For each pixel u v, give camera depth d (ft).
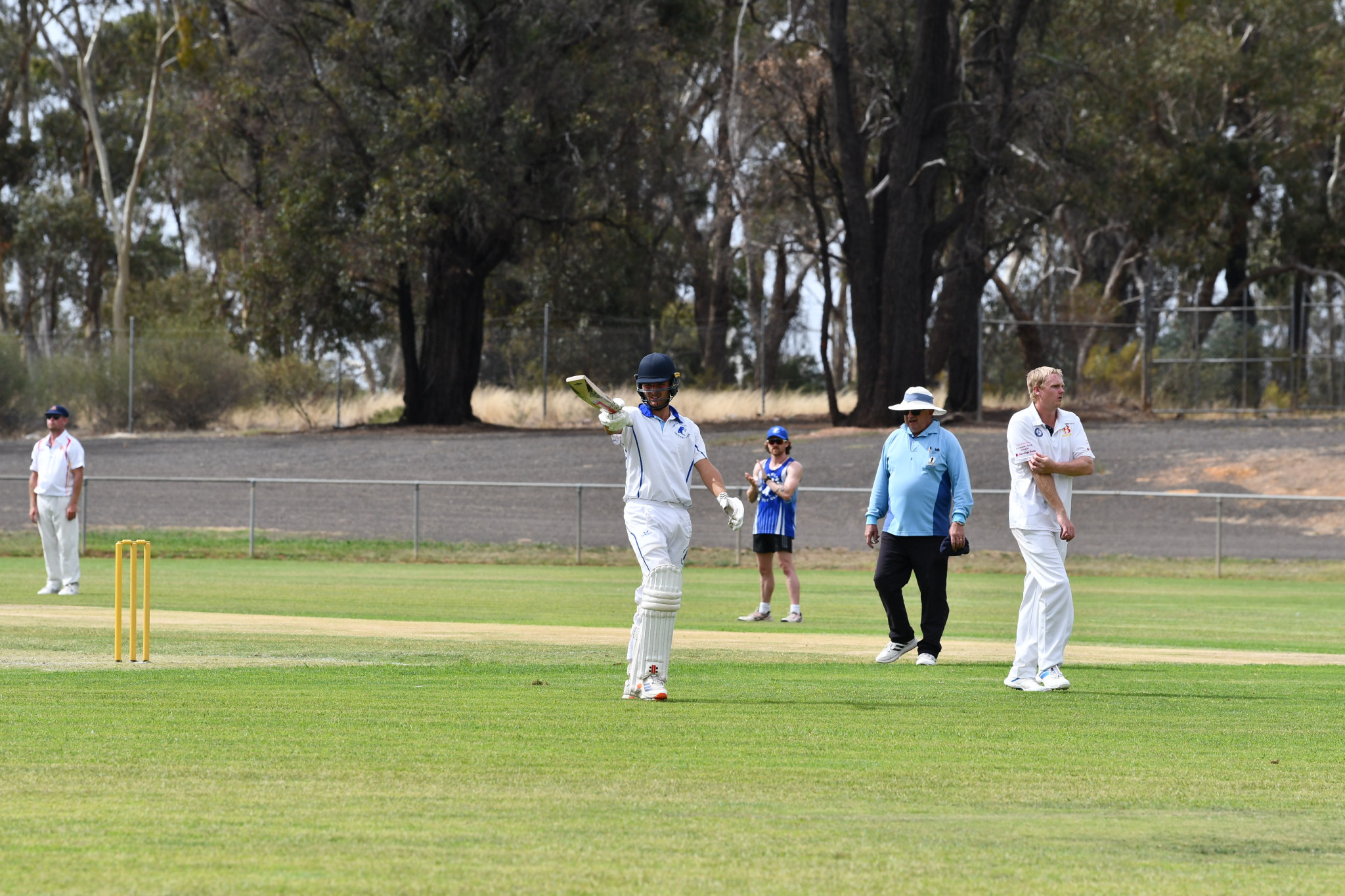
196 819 28.19
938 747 37.35
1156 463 197.06
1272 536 161.38
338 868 24.40
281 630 71.36
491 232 258.37
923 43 241.35
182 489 192.44
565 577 119.75
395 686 48.55
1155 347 288.30
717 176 278.67
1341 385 284.41
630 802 30.17
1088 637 76.38
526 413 276.21
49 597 92.79
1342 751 37.29
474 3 247.29
